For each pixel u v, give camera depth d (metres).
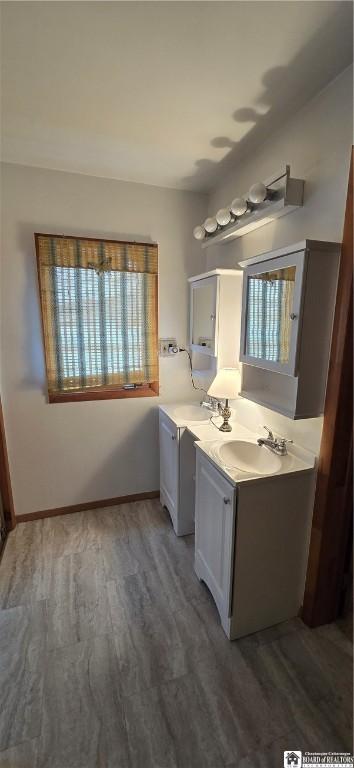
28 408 2.30
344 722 1.21
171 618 1.63
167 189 2.38
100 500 2.61
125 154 1.92
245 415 2.11
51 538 2.25
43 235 2.09
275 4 1.01
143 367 2.50
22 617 1.64
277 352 1.50
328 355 1.40
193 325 2.45
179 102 1.46
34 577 1.90
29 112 1.53
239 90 1.38
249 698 1.28
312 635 1.56
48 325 2.20
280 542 1.53
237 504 1.39
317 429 1.52
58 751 1.13
